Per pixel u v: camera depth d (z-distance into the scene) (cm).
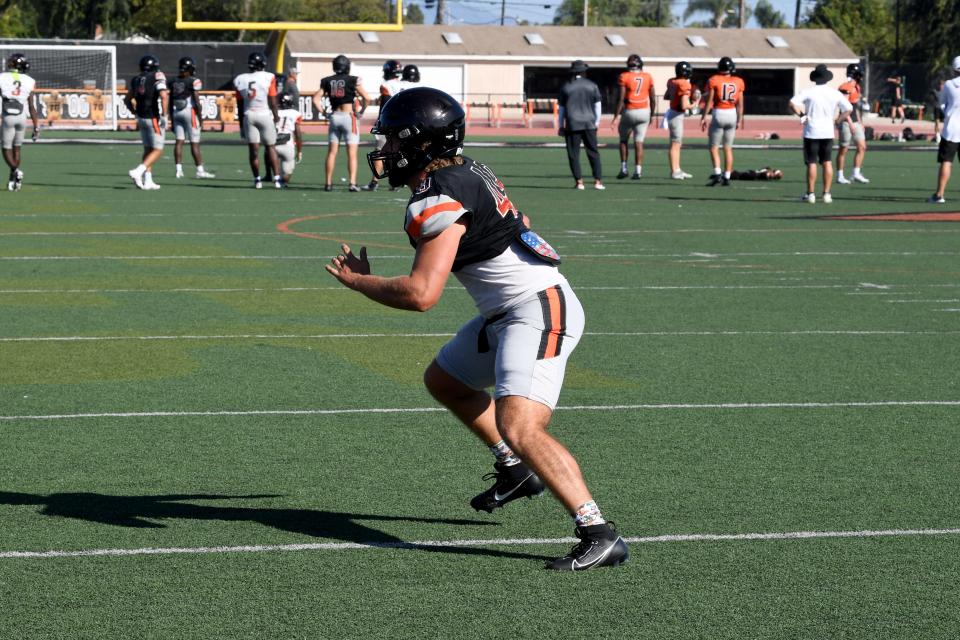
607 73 10094
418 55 9369
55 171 4094
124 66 8812
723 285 1878
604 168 4506
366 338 1469
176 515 843
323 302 1716
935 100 10250
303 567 748
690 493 896
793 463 975
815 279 1942
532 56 9625
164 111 3375
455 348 781
